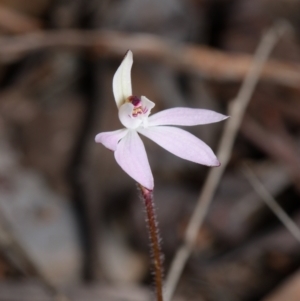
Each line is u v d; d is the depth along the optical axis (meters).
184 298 0.26
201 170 0.30
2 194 0.29
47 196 0.29
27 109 0.34
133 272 0.27
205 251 0.28
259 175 0.29
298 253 0.27
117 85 0.18
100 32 0.33
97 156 0.30
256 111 0.32
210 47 0.36
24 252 0.25
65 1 0.37
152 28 0.34
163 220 0.28
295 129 0.31
